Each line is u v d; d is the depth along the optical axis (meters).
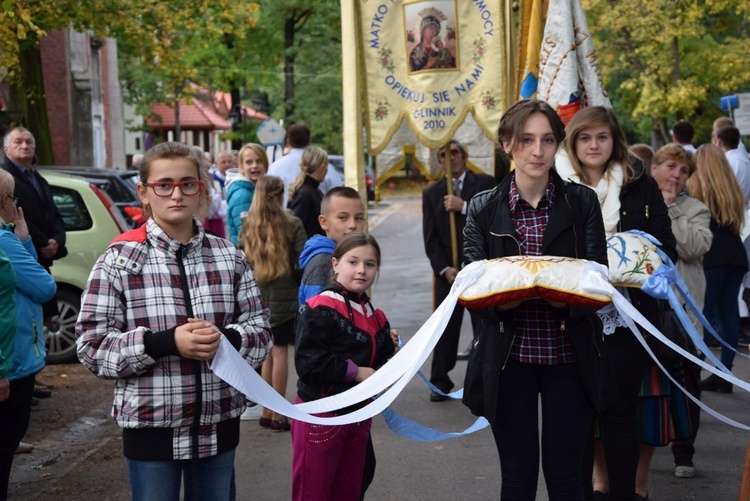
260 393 3.46
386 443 6.62
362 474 4.51
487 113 7.41
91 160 33.53
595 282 3.69
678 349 3.77
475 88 7.41
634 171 4.82
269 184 7.08
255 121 62.25
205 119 61.41
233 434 3.65
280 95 51.44
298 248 7.18
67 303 10.09
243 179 9.27
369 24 7.46
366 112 7.54
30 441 7.06
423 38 7.40
